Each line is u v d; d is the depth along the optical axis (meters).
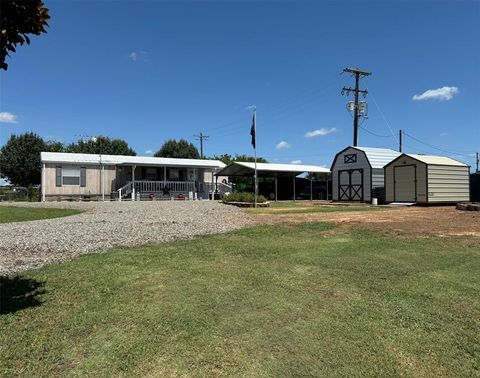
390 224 10.70
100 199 29.94
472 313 4.08
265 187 34.53
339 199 27.23
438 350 3.36
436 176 20.73
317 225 10.59
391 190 22.42
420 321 3.89
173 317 4.00
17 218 14.06
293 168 33.28
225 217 13.37
